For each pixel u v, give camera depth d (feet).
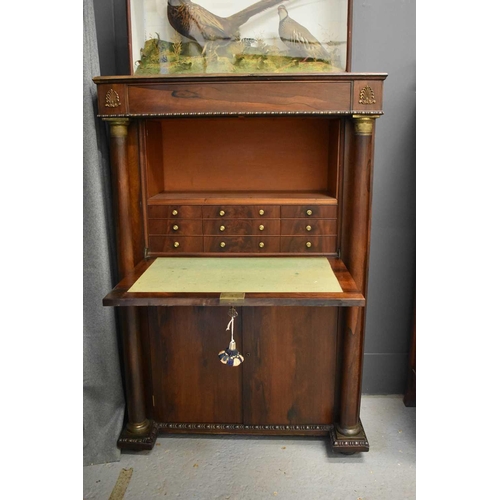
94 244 5.57
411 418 6.73
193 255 5.88
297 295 4.63
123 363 6.41
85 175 5.40
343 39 5.34
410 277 6.87
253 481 5.63
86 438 5.90
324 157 6.38
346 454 6.05
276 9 5.32
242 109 5.11
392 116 6.40
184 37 5.41
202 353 6.07
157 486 5.57
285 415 6.23
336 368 6.06
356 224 5.43
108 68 6.22
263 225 5.77
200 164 6.47
